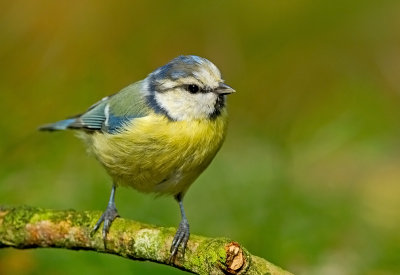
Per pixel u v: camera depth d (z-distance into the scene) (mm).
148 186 8508
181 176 8258
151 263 9523
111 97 9109
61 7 14281
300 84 14750
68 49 13992
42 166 11453
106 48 14180
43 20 14164
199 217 10695
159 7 14828
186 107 8016
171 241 6738
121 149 8188
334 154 13156
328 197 11375
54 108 12891
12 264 9594
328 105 14297
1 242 7582
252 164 11773
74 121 9469
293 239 10320
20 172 11273
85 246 7281
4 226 7500
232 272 5977
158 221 10547
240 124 14055
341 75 14922
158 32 14656
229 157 12062
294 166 12562
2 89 12922
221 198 11016
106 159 8570
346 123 13727
